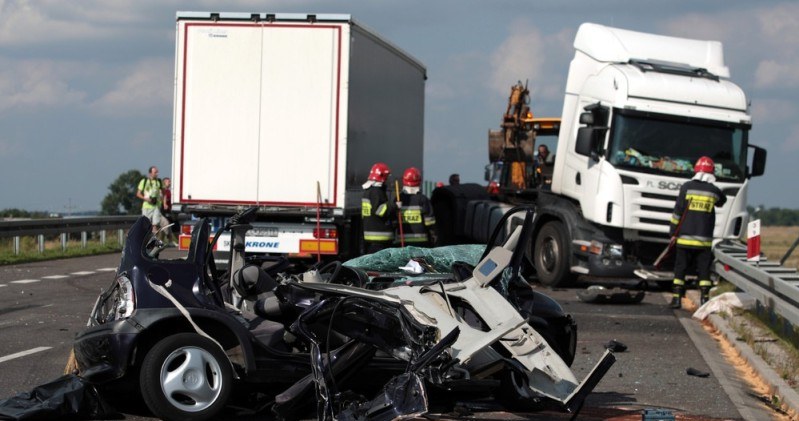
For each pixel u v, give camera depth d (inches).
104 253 1090.7
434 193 949.8
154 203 1098.1
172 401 283.7
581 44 788.6
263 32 663.8
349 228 710.5
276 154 668.1
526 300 320.8
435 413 305.6
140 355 290.8
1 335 458.9
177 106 671.1
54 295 631.8
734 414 324.8
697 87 726.5
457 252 346.9
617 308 633.6
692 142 721.0
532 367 280.4
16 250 958.4
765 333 493.0
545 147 962.1
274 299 306.8
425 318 276.2
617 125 712.4
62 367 376.8
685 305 657.0
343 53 660.7
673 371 406.6
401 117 852.6
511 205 873.5
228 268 333.4
